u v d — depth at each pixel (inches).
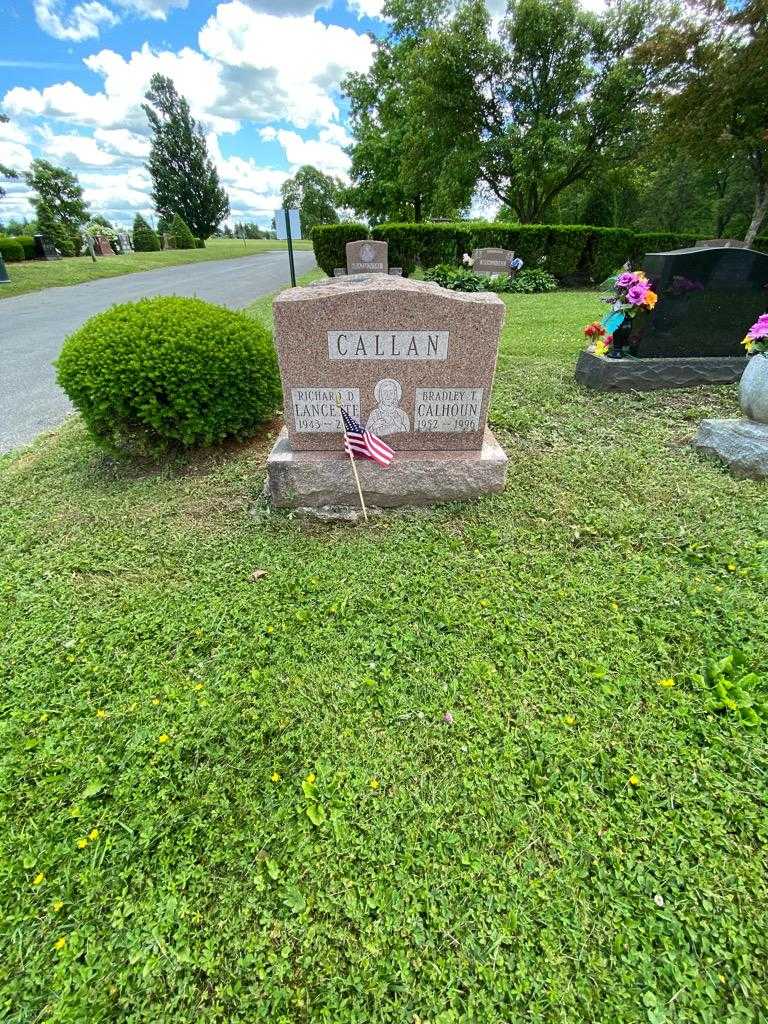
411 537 133.6
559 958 59.6
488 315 130.6
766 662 92.8
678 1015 55.2
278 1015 56.4
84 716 89.0
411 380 138.0
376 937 61.9
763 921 61.8
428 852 69.4
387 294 127.6
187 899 65.6
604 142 730.8
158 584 120.3
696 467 157.8
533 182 767.1
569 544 127.3
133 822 73.4
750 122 602.5
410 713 87.5
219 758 81.8
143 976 59.3
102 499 157.2
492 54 688.4
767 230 777.6
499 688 91.0
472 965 59.4
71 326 446.3
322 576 120.0
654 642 98.2
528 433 183.2
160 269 972.6
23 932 62.9
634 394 212.7
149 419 161.9
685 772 77.0
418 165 861.2
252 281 761.0
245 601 113.2
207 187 2245.3
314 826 72.7
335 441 145.7
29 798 76.6
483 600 110.1
